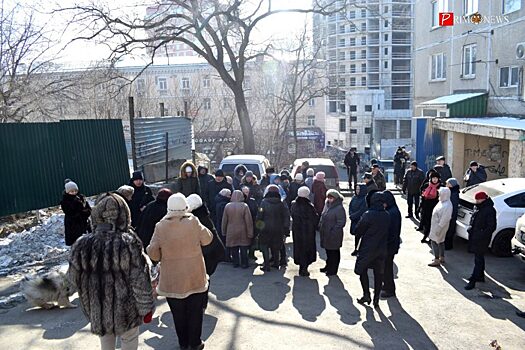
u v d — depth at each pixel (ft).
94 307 12.67
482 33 63.57
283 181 39.14
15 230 36.68
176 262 16.65
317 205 38.01
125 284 12.79
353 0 85.25
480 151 62.34
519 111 56.03
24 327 19.84
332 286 26.37
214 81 166.30
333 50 278.26
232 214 29.22
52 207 41.42
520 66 54.54
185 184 32.91
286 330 19.99
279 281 27.25
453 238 37.17
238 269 29.86
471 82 67.26
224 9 75.31
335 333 19.76
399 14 263.49
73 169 41.73
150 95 161.58
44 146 38.75
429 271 29.30
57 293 21.54
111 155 46.60
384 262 23.03
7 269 28.32
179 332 17.39
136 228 25.14
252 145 84.28
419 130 71.82
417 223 44.45
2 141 35.24
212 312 22.08
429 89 82.17
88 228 28.68
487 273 28.68
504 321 21.35
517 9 55.31
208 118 146.41
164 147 57.82
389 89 273.54
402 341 19.08
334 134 262.88
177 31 76.64
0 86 60.85
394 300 24.07
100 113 107.65
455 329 20.40
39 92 64.23
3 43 60.18
